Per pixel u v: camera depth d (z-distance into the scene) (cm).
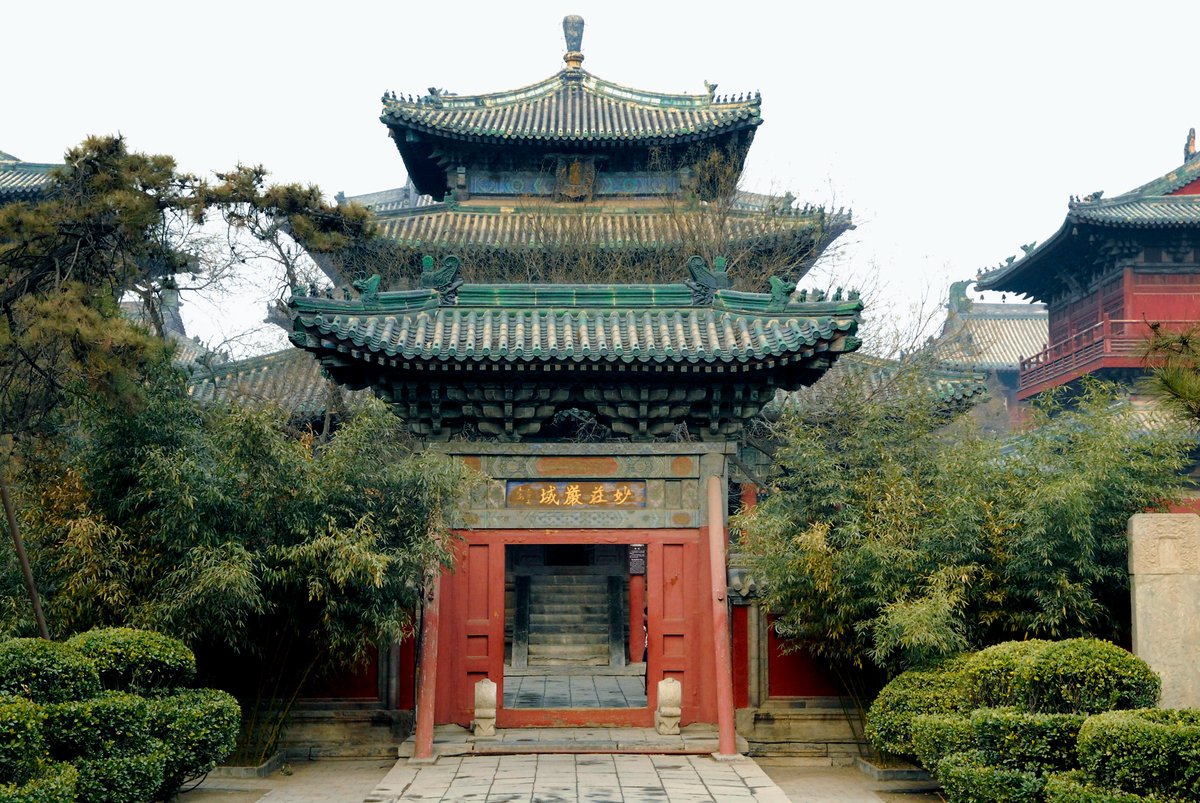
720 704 2264
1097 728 1567
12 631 2048
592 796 1905
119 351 2191
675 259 3966
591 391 2423
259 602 2091
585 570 4028
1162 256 5153
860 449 2484
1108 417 2434
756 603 2477
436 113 4250
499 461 2462
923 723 1931
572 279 3969
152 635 1906
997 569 2292
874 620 2205
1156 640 2131
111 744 1662
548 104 4566
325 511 2166
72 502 2175
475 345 2353
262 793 2050
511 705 2867
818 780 2267
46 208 2408
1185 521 2156
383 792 1931
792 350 2261
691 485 2469
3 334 2222
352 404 3453
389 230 4022
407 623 2353
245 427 2131
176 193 2797
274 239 3042
